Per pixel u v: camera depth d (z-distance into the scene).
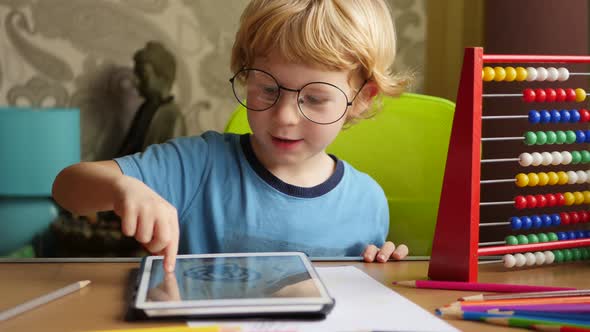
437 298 0.71
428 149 1.41
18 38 3.05
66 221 2.67
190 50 3.20
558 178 0.98
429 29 3.23
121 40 3.13
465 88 0.78
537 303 0.65
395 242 1.41
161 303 0.59
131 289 0.72
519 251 0.88
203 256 0.79
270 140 1.00
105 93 3.13
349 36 0.98
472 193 0.77
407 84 1.23
